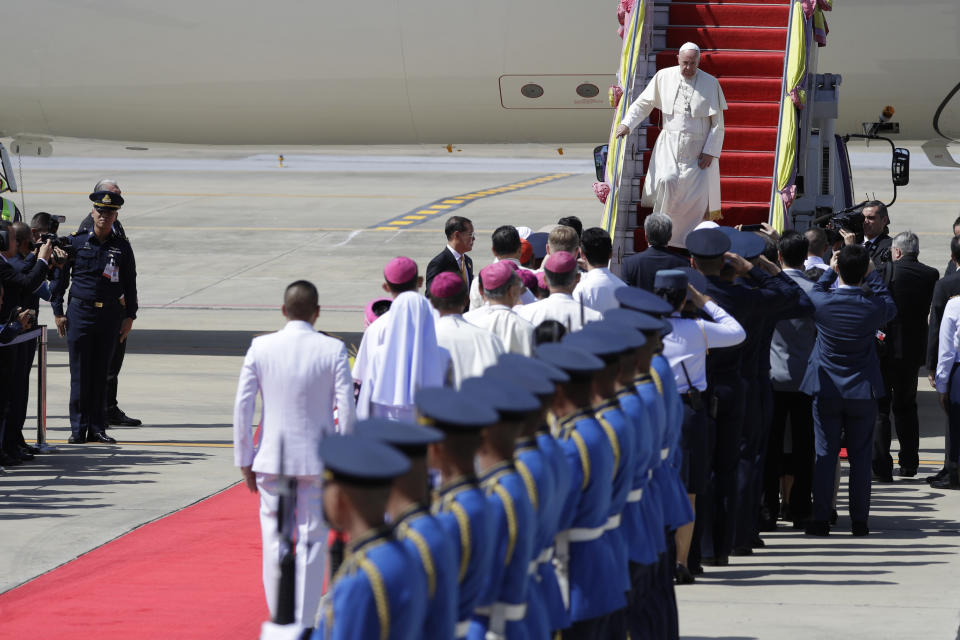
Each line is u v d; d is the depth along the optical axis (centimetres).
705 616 2420
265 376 2219
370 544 1105
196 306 7894
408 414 2447
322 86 6128
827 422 3083
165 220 11862
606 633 1759
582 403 1652
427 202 12838
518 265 3303
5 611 2400
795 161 4303
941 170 14438
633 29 4559
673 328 2558
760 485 2994
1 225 3769
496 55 5938
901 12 5709
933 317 3647
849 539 3098
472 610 1297
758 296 2720
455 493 1262
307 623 2200
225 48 6053
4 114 6400
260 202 13012
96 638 2236
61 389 5272
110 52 6125
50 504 3303
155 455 3984
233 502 3350
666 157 4181
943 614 2433
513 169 15550
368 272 9169
